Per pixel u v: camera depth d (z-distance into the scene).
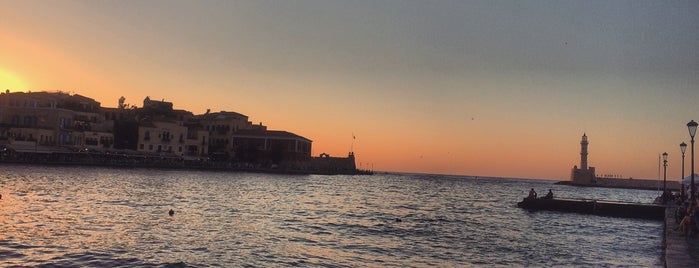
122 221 38.91
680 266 21.92
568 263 31.27
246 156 178.00
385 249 33.81
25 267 23.05
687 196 64.50
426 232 44.19
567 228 52.00
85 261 24.95
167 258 26.72
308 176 177.25
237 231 37.75
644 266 30.91
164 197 62.44
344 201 78.81
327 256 30.11
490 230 47.66
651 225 58.34
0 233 30.23
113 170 121.12
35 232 31.52
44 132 125.50
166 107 179.25
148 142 150.62
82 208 45.44
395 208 70.88
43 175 86.12
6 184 64.19
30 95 134.00
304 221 47.31
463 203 90.12
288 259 28.50
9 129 124.19
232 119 180.88
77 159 127.12
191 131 167.88
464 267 28.91
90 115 140.88
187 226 38.59
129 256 26.55
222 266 25.84
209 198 65.94
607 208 69.69
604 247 38.88
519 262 31.09
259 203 64.12
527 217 63.47
